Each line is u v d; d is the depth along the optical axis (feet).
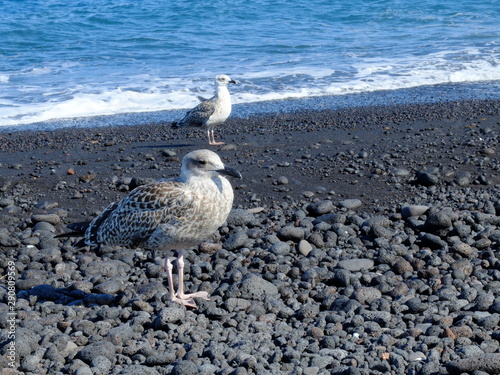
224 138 47.19
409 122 48.73
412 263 24.59
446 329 18.54
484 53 75.10
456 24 92.12
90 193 35.96
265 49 79.41
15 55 77.05
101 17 96.68
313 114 53.31
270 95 60.49
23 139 48.37
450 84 63.46
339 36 86.84
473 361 16.16
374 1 106.63
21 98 59.67
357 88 62.59
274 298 22.06
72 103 57.93
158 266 25.23
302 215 30.89
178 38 85.46
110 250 27.66
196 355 17.94
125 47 80.89
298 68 70.28
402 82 64.39
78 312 21.40
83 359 17.97
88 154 43.91
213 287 23.43
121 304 22.20
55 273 25.48
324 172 37.50
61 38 85.56
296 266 24.86
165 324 19.90
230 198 21.26
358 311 20.71
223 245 27.43
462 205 31.14
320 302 22.17
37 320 20.67
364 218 30.63
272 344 18.66
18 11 99.50
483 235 26.94
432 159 38.47
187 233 20.94
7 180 37.91
